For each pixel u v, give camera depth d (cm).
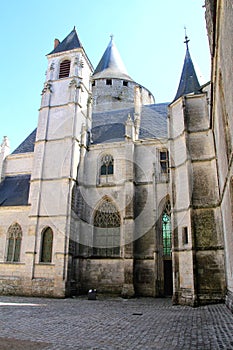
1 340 1037
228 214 1731
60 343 1007
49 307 1964
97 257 2942
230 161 1409
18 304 2098
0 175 3506
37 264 2791
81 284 2867
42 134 3275
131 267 2675
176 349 920
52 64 3650
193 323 1359
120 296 2723
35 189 3048
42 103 3438
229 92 1250
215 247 2131
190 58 3194
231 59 1111
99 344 995
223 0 1140
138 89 3775
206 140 2428
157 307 2008
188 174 2366
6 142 3700
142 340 1049
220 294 2028
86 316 1591
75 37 3803
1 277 2867
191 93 2706
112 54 5581
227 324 1271
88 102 3662
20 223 3033
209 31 1822
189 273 2161
